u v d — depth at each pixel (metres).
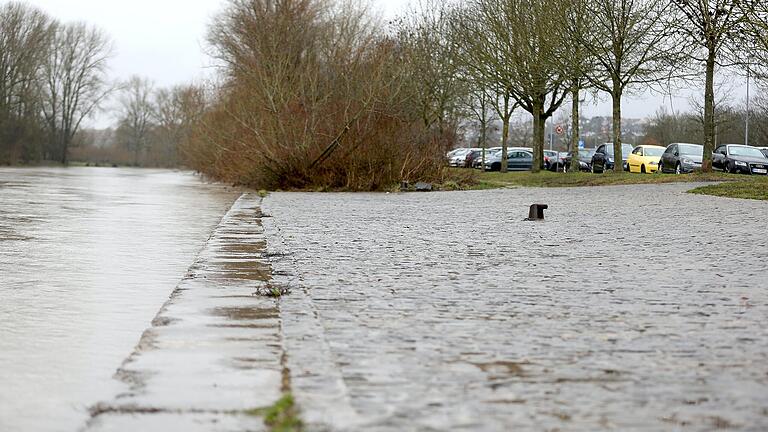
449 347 5.66
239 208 21.41
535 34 39.44
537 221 16.64
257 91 35.44
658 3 34.22
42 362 5.34
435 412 4.20
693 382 4.80
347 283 8.52
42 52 89.44
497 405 4.33
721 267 9.71
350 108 33.91
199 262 10.22
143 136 127.38
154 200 25.20
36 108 93.25
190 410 4.26
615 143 36.47
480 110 60.28
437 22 48.41
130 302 7.55
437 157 35.31
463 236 13.59
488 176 43.41
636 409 4.29
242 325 6.38
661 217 17.22
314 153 33.75
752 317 6.73
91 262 10.34
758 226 14.95
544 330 6.22
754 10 27.36
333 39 38.53
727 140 78.44
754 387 4.71
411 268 9.70
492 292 7.96
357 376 4.89
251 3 48.06
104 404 4.39
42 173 60.00
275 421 4.03
